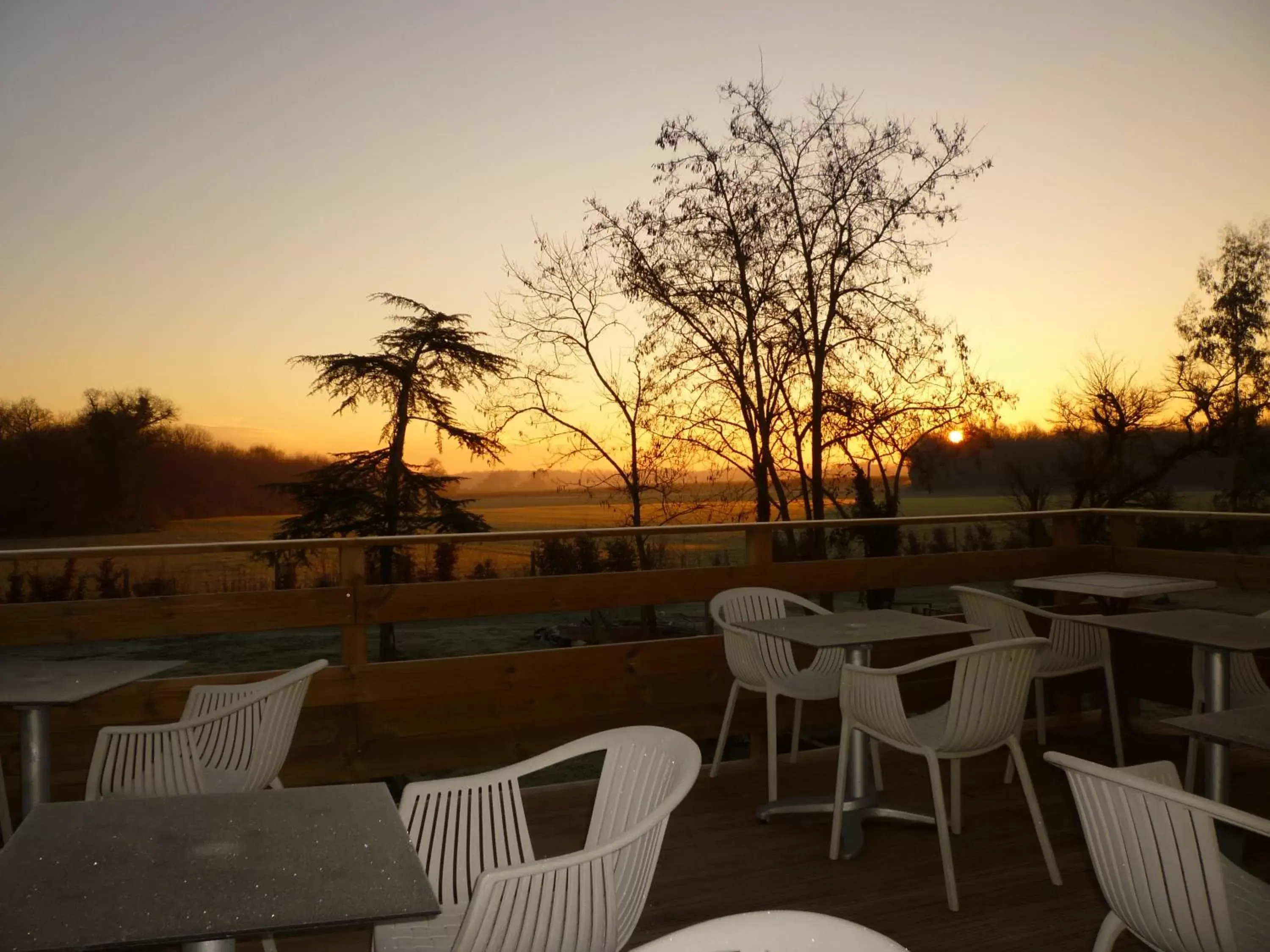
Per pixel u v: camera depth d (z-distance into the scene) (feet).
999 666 10.07
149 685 12.77
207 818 5.78
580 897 5.28
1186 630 11.05
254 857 5.13
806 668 16.24
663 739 6.96
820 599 16.69
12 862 5.04
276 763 9.32
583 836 12.27
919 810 13.17
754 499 37.24
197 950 4.87
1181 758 15.47
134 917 4.37
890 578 17.07
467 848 7.26
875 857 11.46
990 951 9.12
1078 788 6.31
